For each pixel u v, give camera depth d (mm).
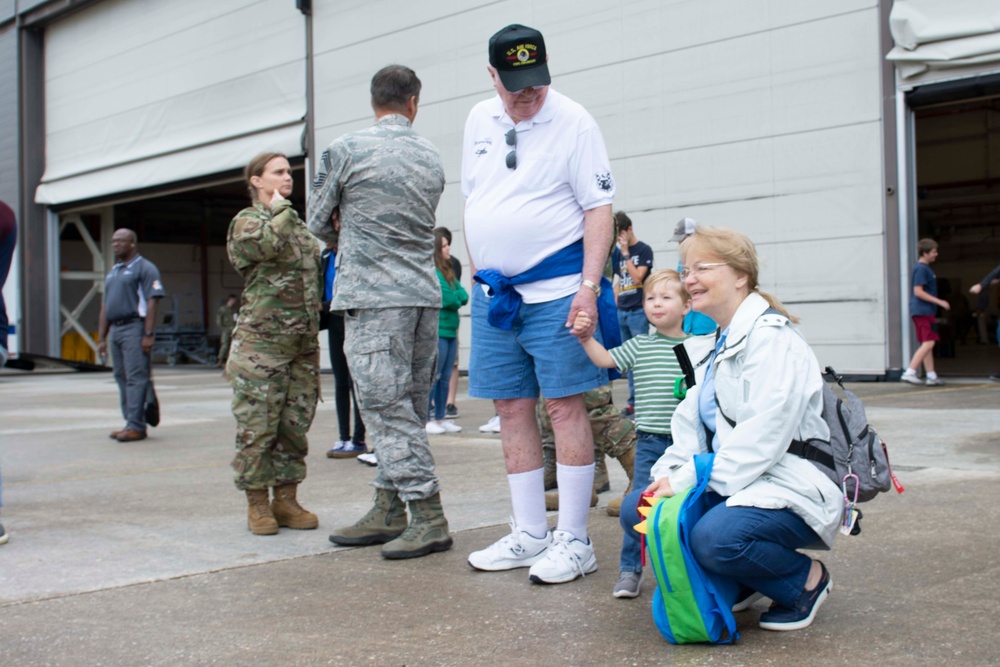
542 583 3283
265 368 4102
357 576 3459
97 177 22047
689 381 2953
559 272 3377
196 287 30000
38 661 2631
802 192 11672
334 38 17078
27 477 6000
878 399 9125
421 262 3855
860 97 11219
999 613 2795
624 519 2930
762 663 2469
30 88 23453
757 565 2568
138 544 4027
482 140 3514
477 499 4859
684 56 12664
